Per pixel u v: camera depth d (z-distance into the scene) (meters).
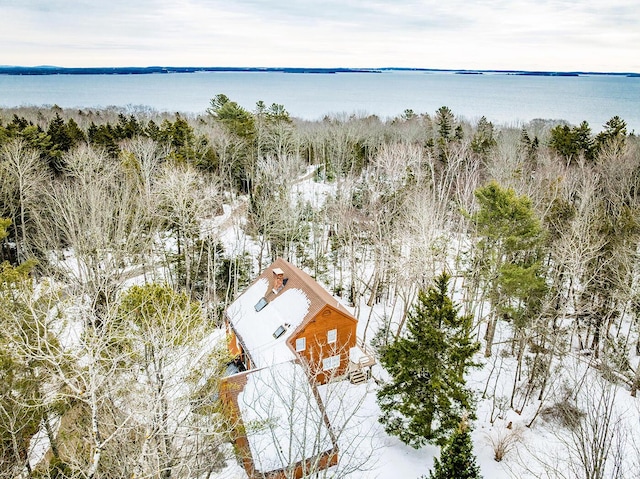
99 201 32.75
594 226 33.19
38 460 19.50
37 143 46.97
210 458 16.47
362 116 125.75
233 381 23.56
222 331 34.78
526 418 27.38
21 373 16.30
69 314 21.08
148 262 39.78
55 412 16.81
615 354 31.59
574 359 31.64
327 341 28.91
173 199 35.19
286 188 45.75
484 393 29.09
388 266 35.53
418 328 23.20
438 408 23.27
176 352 16.28
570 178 47.47
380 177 51.62
